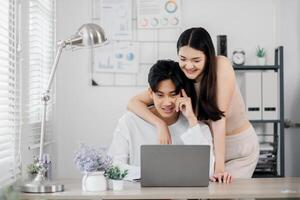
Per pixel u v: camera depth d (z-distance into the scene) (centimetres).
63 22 415
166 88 307
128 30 416
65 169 414
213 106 301
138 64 416
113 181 246
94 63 415
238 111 323
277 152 398
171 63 314
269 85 392
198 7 418
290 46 420
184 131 312
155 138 305
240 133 328
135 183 269
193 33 303
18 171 279
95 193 234
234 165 328
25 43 300
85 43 267
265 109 392
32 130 319
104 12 416
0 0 255
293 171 420
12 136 271
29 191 237
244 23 419
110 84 416
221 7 418
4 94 262
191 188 249
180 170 253
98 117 417
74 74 415
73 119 416
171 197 232
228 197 233
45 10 355
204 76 304
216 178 278
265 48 418
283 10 420
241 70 411
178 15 416
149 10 416
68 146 415
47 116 363
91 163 243
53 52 379
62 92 414
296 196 235
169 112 311
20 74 286
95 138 416
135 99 321
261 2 419
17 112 283
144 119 308
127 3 416
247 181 279
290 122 416
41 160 254
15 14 277
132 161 304
